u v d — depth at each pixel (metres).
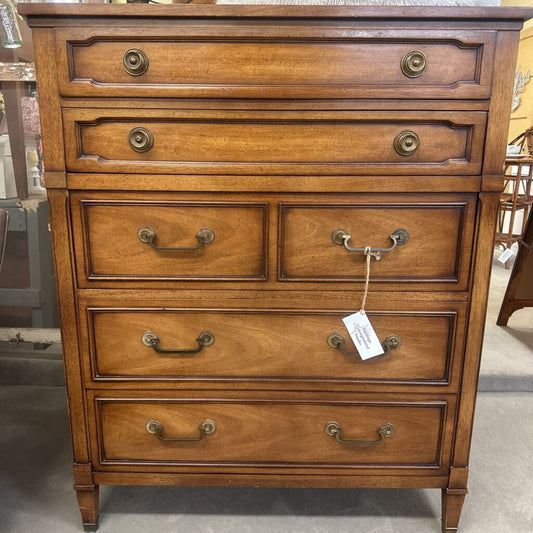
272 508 1.24
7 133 1.67
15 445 1.46
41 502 1.25
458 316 1.02
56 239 0.98
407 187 0.96
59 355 1.81
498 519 1.20
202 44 0.90
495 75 0.91
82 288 1.01
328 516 1.22
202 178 0.95
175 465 1.10
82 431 1.08
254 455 1.10
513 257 3.61
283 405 1.07
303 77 0.92
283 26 0.89
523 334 2.18
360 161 0.95
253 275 1.01
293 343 1.04
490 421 1.62
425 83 0.92
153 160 0.95
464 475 1.09
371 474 1.10
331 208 0.97
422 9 0.87
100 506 1.24
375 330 1.03
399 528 1.18
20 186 1.69
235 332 1.04
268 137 0.94
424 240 0.99
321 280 1.01
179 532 1.16
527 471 1.38
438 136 0.94
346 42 0.90
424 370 1.05
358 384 1.06
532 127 4.29
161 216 0.98
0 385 1.81
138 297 1.02
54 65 0.90
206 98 0.92
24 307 1.85
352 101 0.92
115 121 0.93
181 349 1.04
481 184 0.95
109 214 0.98
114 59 0.91
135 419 1.08
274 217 0.98
